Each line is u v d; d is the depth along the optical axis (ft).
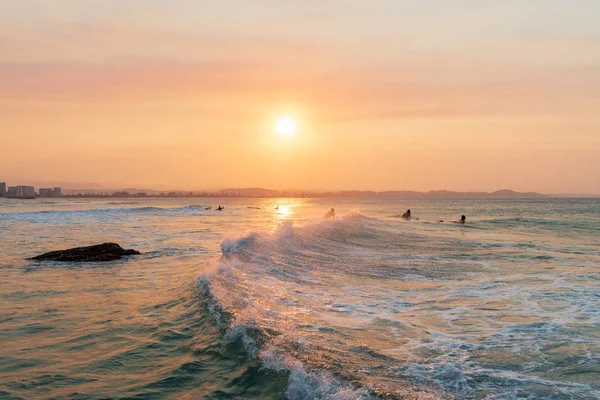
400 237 87.92
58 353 24.22
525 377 20.10
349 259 57.57
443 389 18.52
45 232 106.83
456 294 38.17
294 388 18.37
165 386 19.95
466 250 68.74
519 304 34.47
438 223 131.23
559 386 19.15
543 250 68.80
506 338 25.96
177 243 84.69
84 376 21.12
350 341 24.77
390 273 48.24
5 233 103.30
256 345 23.16
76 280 46.57
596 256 61.93
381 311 32.17
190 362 22.50
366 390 17.67
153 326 28.84
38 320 30.66
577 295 37.40
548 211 266.16
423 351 23.57
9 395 19.04
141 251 72.13
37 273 51.31
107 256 62.95
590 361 22.20
